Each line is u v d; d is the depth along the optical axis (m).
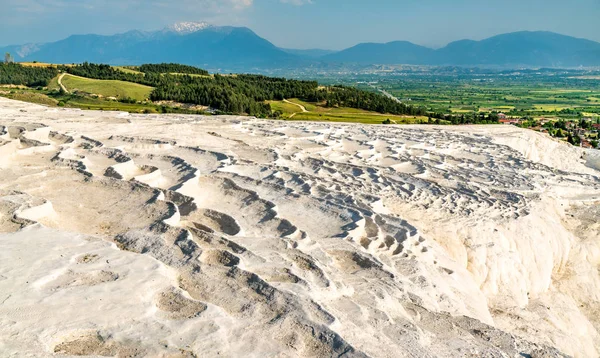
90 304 11.54
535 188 44.75
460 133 76.38
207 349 10.59
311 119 109.00
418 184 37.75
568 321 28.89
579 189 50.00
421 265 20.78
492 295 27.14
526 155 74.69
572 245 36.72
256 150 40.41
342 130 64.00
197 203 21.69
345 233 21.81
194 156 34.31
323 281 15.39
